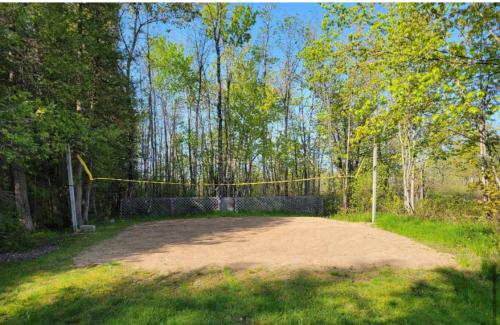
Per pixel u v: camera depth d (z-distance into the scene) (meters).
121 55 11.90
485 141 7.17
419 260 4.46
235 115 19.73
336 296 3.27
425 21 5.22
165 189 19.05
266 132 20.42
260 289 3.44
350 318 2.85
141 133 18.45
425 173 13.95
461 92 5.42
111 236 7.34
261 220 10.53
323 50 8.84
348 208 12.84
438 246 5.32
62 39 8.81
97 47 10.39
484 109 6.52
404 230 6.68
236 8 15.92
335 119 17.94
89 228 8.48
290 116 22.20
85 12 10.47
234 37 16.81
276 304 3.10
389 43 5.95
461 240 5.44
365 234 6.59
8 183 10.02
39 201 10.75
